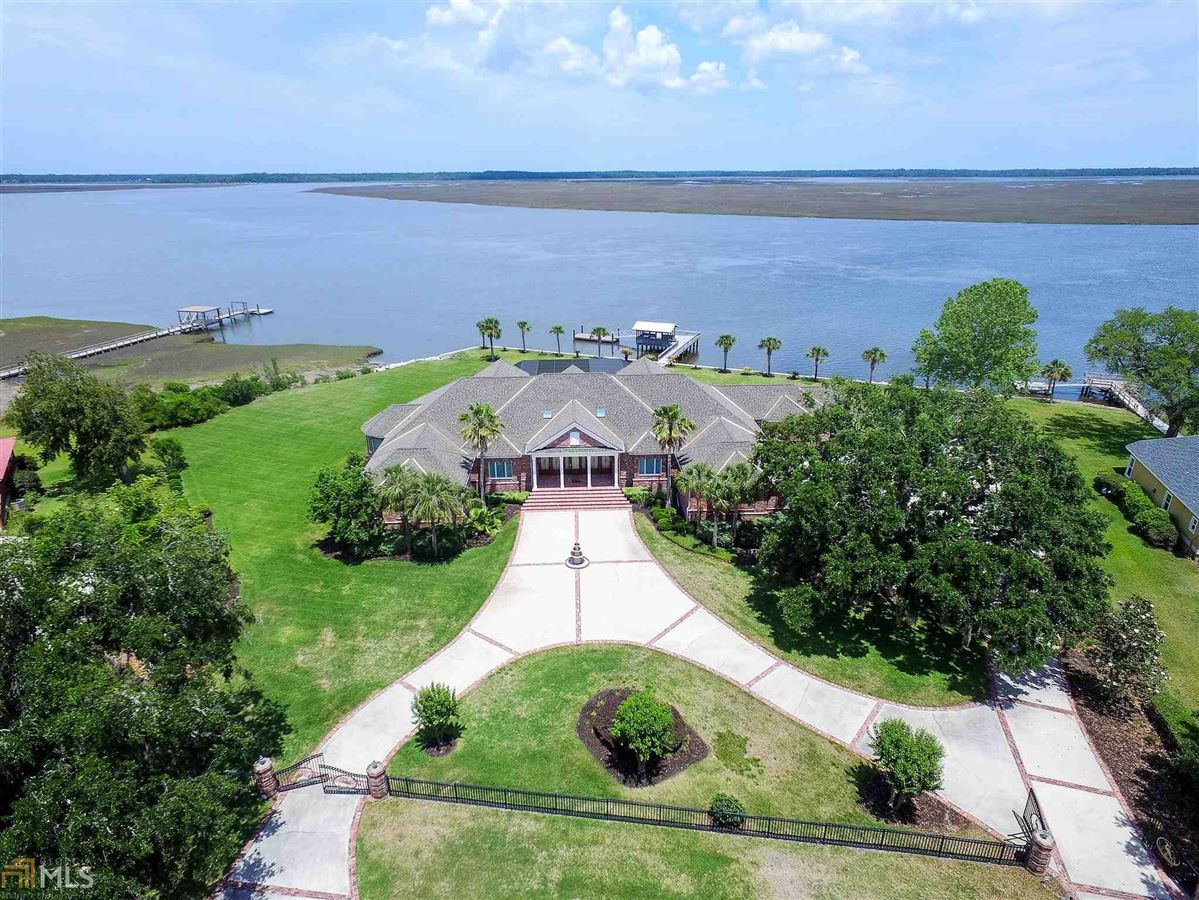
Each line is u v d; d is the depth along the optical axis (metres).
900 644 43.88
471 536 56.81
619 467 64.44
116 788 21.08
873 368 102.44
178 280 195.50
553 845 30.20
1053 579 37.69
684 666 41.62
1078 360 114.69
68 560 27.36
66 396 60.12
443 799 32.53
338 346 129.88
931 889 28.45
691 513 59.19
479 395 68.44
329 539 56.19
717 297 167.12
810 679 40.78
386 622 45.91
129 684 23.55
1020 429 46.88
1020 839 30.80
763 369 114.25
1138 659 36.75
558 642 43.91
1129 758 35.12
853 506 43.12
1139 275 178.12
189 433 79.00
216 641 29.58
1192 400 67.81
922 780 30.52
